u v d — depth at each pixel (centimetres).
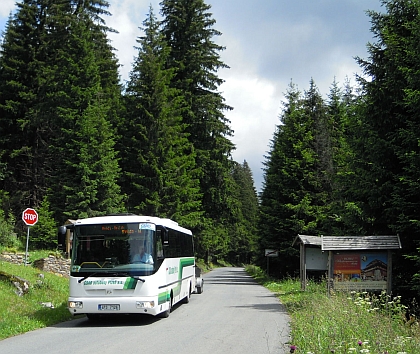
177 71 4100
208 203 4062
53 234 3384
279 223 3538
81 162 3341
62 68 3781
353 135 1927
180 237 1861
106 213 3366
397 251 1772
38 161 4084
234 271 6162
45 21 4016
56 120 3697
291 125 3650
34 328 1281
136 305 1323
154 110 3788
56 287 1902
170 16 4106
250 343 1049
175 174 3709
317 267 2416
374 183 1758
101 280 1335
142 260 1359
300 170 3503
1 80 4053
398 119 1766
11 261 2500
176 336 1150
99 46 4272
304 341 940
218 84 4184
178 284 1744
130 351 962
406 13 1861
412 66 1725
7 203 3825
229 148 4084
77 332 1228
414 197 1634
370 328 952
